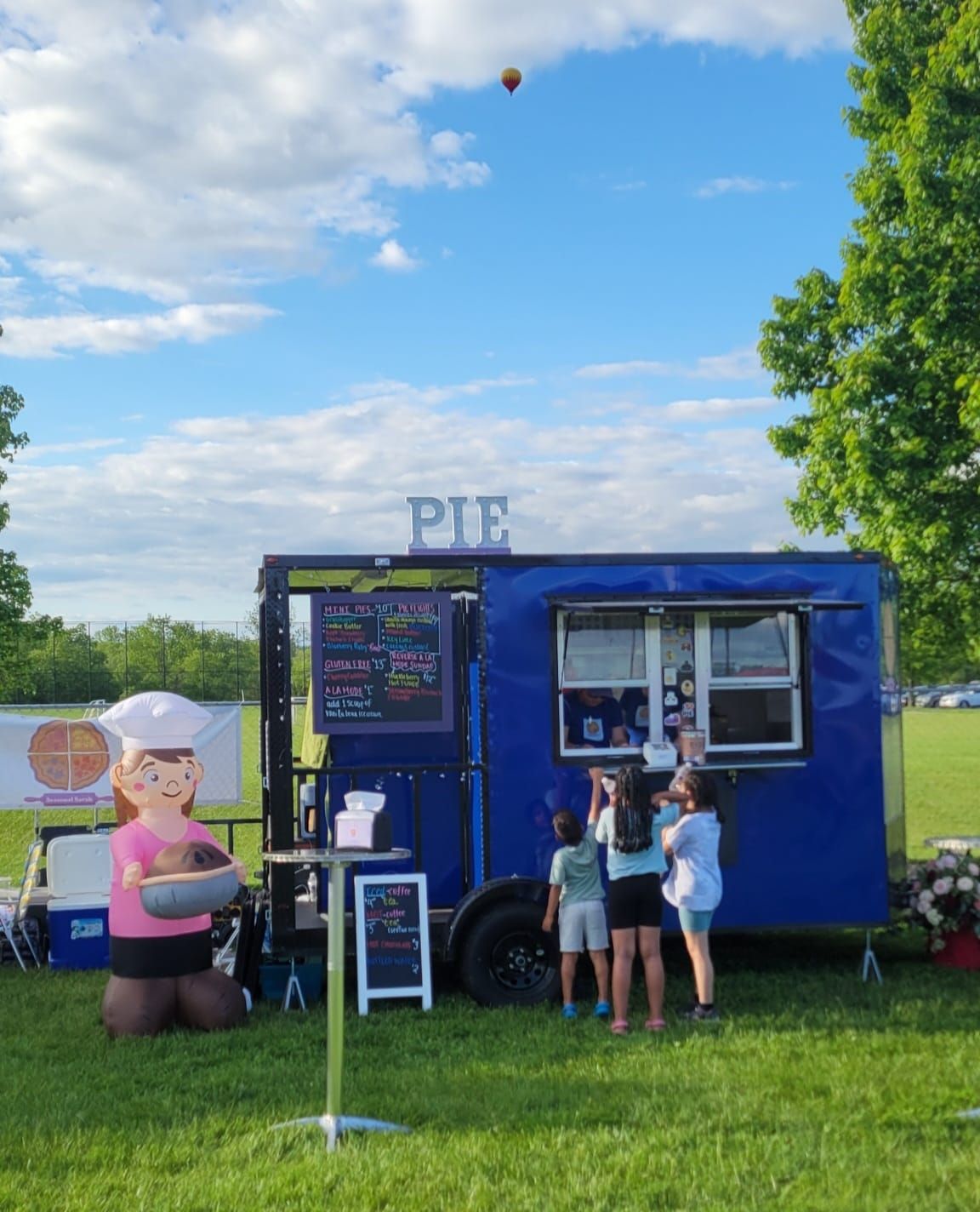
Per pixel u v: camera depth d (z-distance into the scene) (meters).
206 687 32.06
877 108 13.66
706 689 8.34
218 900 7.15
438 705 8.14
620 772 7.14
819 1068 6.14
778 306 14.55
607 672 8.27
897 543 12.57
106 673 31.27
